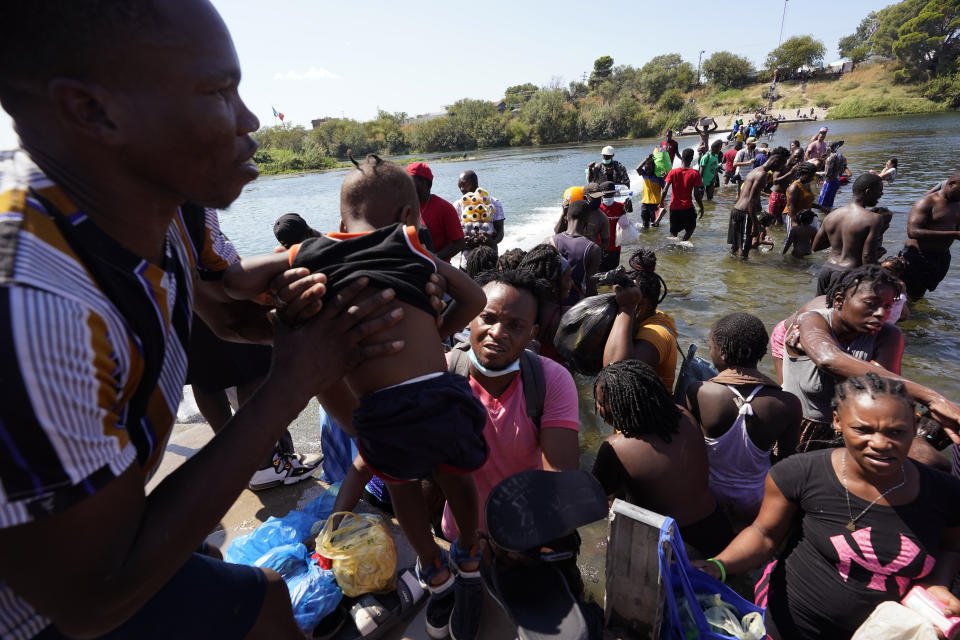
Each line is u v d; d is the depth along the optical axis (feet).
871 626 6.02
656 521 6.27
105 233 2.57
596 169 32.32
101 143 2.33
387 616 7.04
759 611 6.61
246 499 9.96
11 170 2.38
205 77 2.34
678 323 19.66
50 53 2.11
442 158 168.66
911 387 8.49
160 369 2.92
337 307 3.60
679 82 324.19
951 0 240.53
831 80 294.25
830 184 39.78
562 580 6.03
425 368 4.58
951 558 6.45
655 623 6.58
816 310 10.91
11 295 2.01
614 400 8.19
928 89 228.22
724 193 52.95
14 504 2.09
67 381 2.14
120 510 2.45
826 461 6.87
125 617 2.70
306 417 13.98
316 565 7.26
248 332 4.74
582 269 15.80
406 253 4.39
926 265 19.86
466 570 6.42
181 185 2.56
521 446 7.23
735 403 9.20
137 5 2.12
